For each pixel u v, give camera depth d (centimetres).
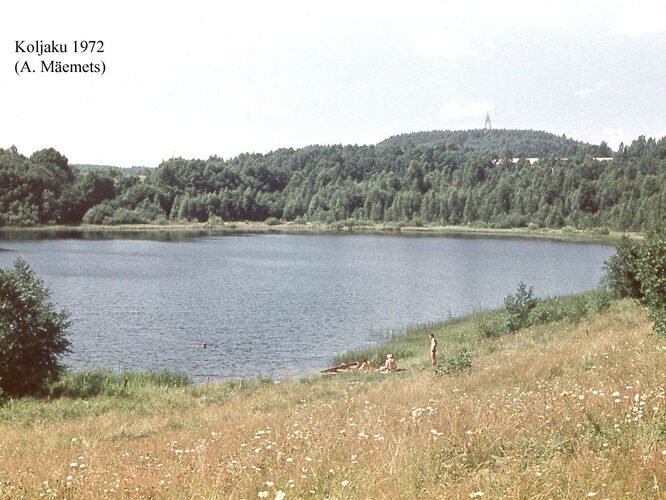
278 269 9862
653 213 18062
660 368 1356
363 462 856
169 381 3180
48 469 1146
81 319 5159
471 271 9906
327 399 2306
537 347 2812
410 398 1819
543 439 883
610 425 872
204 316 5491
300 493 758
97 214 19238
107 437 1856
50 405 2484
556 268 10481
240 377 3428
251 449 1052
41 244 13325
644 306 3616
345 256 12538
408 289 7644
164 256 11569
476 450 884
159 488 829
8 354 2633
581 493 620
